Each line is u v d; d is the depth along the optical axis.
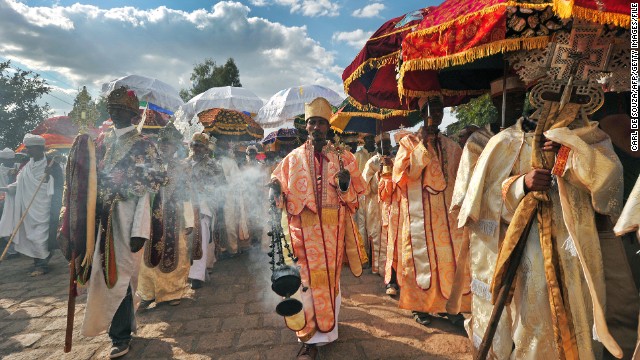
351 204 3.18
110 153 3.02
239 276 5.23
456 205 2.40
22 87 21.69
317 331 2.85
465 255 2.52
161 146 4.07
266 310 3.91
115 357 2.96
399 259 3.71
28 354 3.06
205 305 4.11
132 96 3.17
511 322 2.09
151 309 4.02
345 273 5.21
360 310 3.81
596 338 1.69
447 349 2.96
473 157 2.40
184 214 4.11
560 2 1.70
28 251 5.54
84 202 2.77
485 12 2.00
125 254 3.00
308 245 2.93
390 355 2.90
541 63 1.94
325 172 3.05
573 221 1.83
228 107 10.21
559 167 1.82
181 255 4.13
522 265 1.98
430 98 3.51
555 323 1.80
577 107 1.84
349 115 5.31
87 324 2.89
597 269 1.84
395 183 3.62
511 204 2.01
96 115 3.10
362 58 3.31
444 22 2.18
